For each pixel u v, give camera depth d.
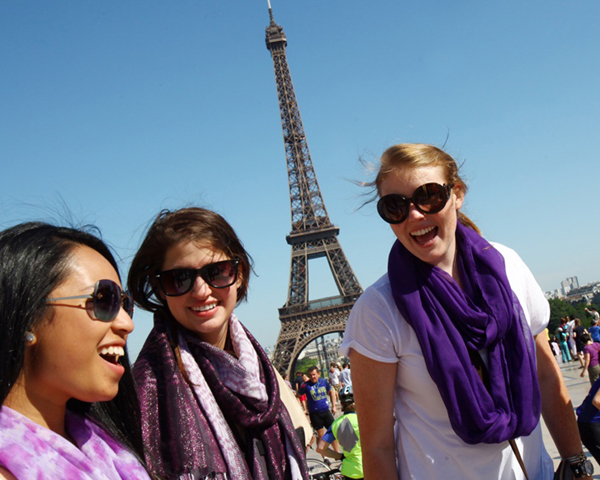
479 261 1.30
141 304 1.32
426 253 1.25
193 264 1.25
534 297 1.38
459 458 1.22
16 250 0.74
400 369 1.28
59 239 0.79
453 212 1.29
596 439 2.38
